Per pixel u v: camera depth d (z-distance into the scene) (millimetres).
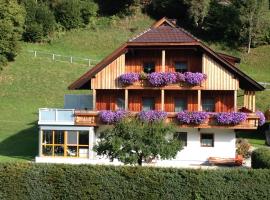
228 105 44188
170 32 43500
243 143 45656
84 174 27141
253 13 83375
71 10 87000
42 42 83125
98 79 43594
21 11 78188
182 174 26891
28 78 69688
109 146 34312
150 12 93500
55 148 43375
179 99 44406
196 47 43062
